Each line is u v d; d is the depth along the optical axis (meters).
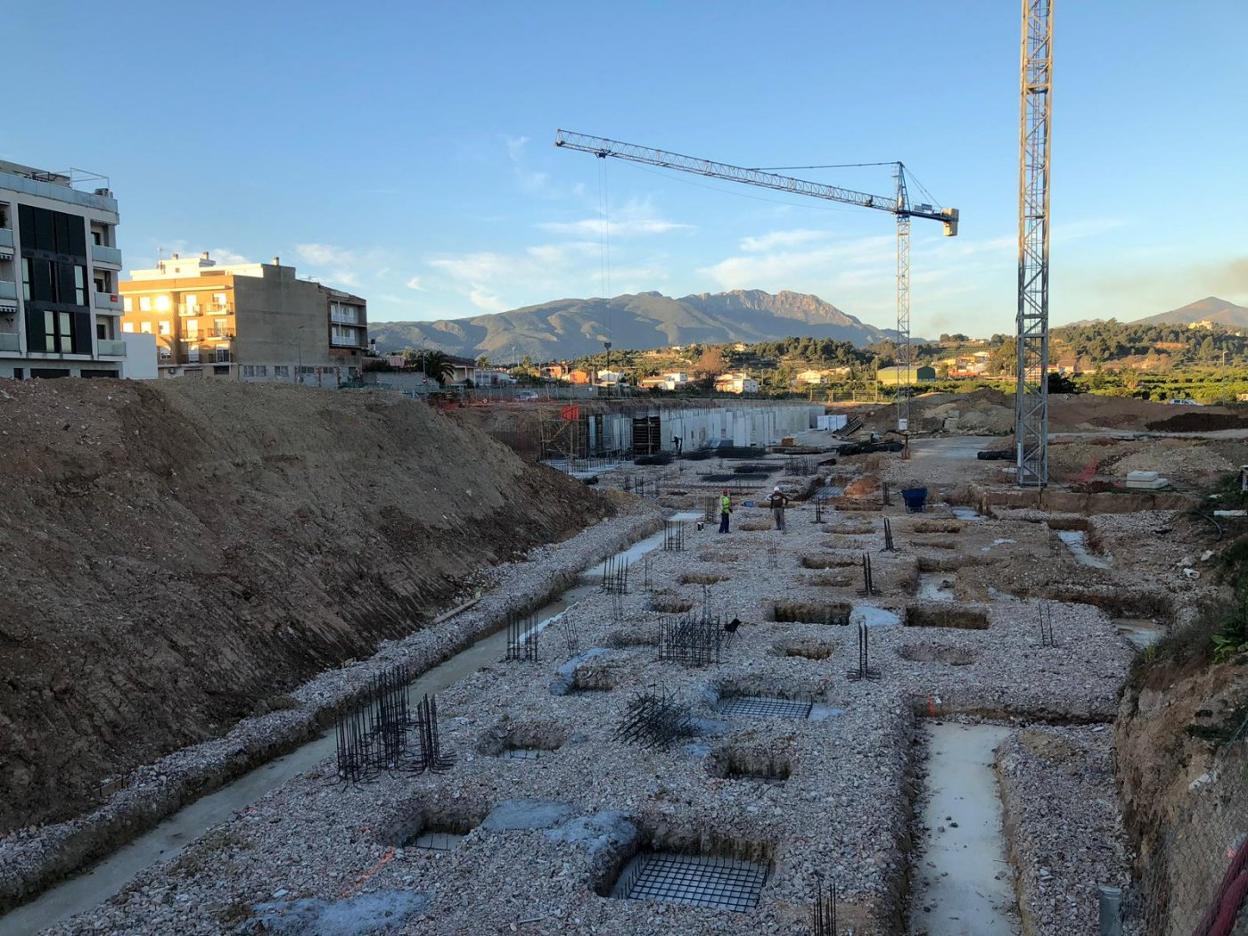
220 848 10.02
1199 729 8.76
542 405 61.97
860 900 8.66
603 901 8.69
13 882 9.64
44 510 14.83
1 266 38.44
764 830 10.07
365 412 26.92
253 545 17.88
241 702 14.07
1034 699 13.95
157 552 15.83
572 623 18.73
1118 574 21.73
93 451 16.81
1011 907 9.34
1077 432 56.72
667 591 21.33
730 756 12.32
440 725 13.38
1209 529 24.36
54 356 40.41
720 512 32.06
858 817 10.23
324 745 13.75
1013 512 31.62
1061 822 10.23
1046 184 34.62
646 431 63.03
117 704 12.45
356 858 9.66
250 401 22.81
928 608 19.23
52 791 10.88
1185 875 7.64
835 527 29.78
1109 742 12.38
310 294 71.88
